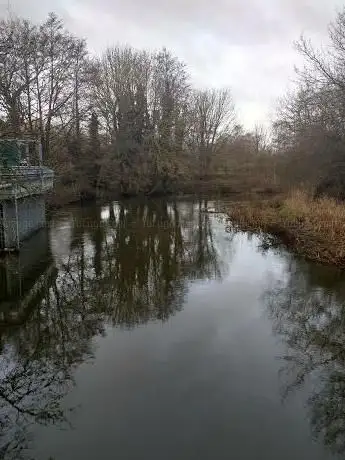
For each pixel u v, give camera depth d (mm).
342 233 16359
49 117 31422
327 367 8047
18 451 5816
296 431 6195
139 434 6109
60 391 7281
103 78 40656
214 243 19828
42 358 8562
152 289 12891
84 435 6129
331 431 6203
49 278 14062
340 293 12094
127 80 41844
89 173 39250
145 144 42875
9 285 13305
